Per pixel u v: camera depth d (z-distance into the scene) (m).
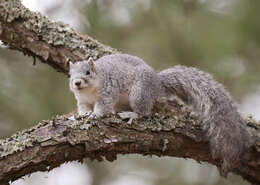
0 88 12.62
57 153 9.25
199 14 13.04
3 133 12.55
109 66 11.15
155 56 13.47
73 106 12.91
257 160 10.01
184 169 14.70
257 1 12.71
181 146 10.06
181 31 13.15
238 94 13.00
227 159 9.92
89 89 10.93
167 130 9.95
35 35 11.49
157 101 10.86
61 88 13.19
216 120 10.23
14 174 9.03
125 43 13.54
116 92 11.08
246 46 12.78
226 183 14.25
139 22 13.60
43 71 13.32
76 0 13.45
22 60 13.47
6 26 11.47
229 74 12.99
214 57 12.81
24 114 12.57
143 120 10.00
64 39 11.60
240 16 12.74
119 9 13.53
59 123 9.41
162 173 14.65
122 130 9.72
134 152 9.92
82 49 11.62
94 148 9.49
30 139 9.14
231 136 10.05
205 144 10.13
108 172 15.17
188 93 10.95
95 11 13.38
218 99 10.47
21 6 11.63
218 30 12.76
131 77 11.01
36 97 12.83
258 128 10.39
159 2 13.34
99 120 9.65
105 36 13.49
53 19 12.85
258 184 10.21
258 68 12.98
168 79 11.08
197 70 11.13
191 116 10.34
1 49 13.42
